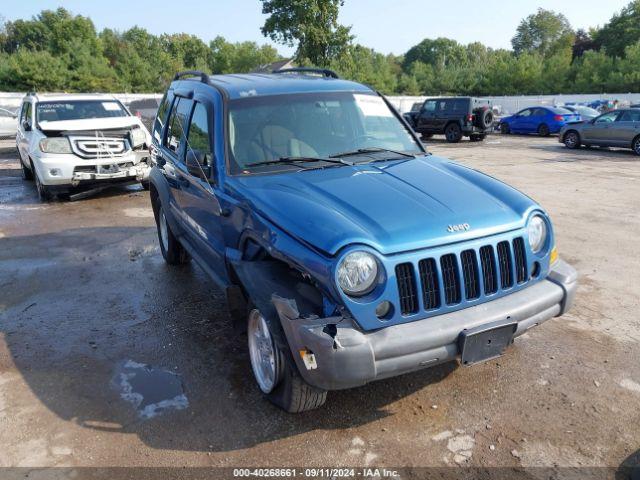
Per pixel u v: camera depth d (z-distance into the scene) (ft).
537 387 11.76
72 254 22.59
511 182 38.29
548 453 9.70
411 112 81.97
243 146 12.84
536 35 338.75
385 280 9.19
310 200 10.50
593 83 184.34
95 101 37.32
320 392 10.27
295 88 14.38
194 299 17.33
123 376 12.68
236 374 12.62
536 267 11.05
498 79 212.84
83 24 220.02
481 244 10.05
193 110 15.29
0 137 74.84
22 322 15.89
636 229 24.81
